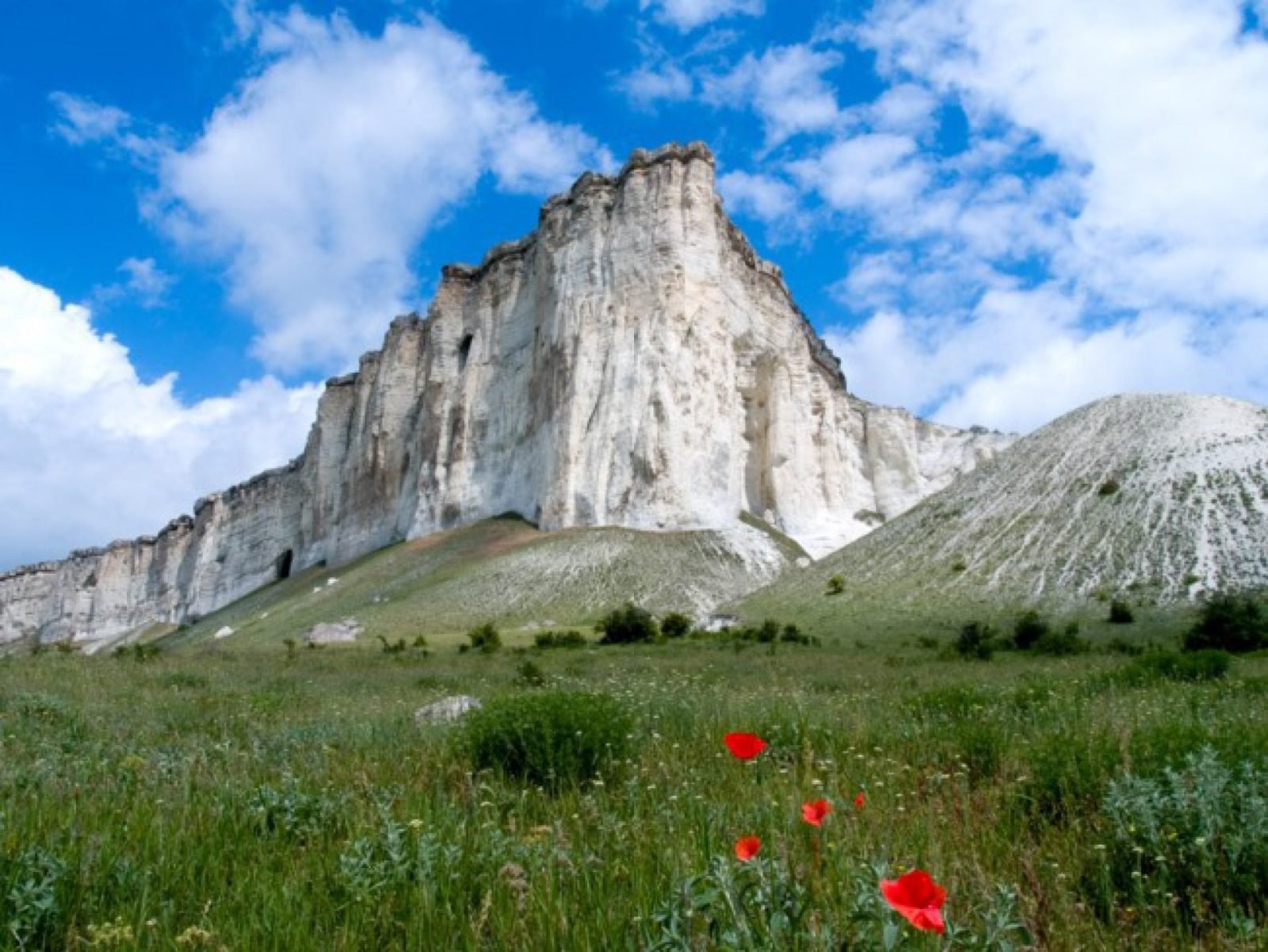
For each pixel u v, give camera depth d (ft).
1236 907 14.74
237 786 26.40
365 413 418.72
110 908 15.92
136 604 532.32
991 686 63.16
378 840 18.07
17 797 24.64
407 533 362.74
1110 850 17.22
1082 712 41.01
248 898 15.99
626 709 34.88
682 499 295.48
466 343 380.99
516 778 28.25
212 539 486.38
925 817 19.74
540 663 122.42
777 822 18.33
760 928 11.66
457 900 15.43
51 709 49.42
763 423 346.95
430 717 50.90
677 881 13.30
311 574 394.32
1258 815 17.02
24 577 610.24
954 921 12.59
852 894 12.50
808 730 33.68
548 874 15.49
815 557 312.09
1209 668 74.90
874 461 411.75
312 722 47.91
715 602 249.14
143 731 43.68
